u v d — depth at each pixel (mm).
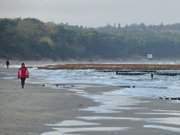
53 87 65188
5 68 152000
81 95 51375
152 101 45125
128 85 73125
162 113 35188
